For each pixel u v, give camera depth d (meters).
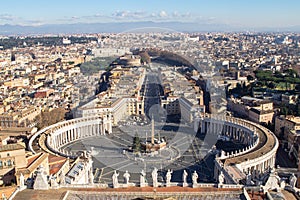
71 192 110.19
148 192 109.56
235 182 151.38
